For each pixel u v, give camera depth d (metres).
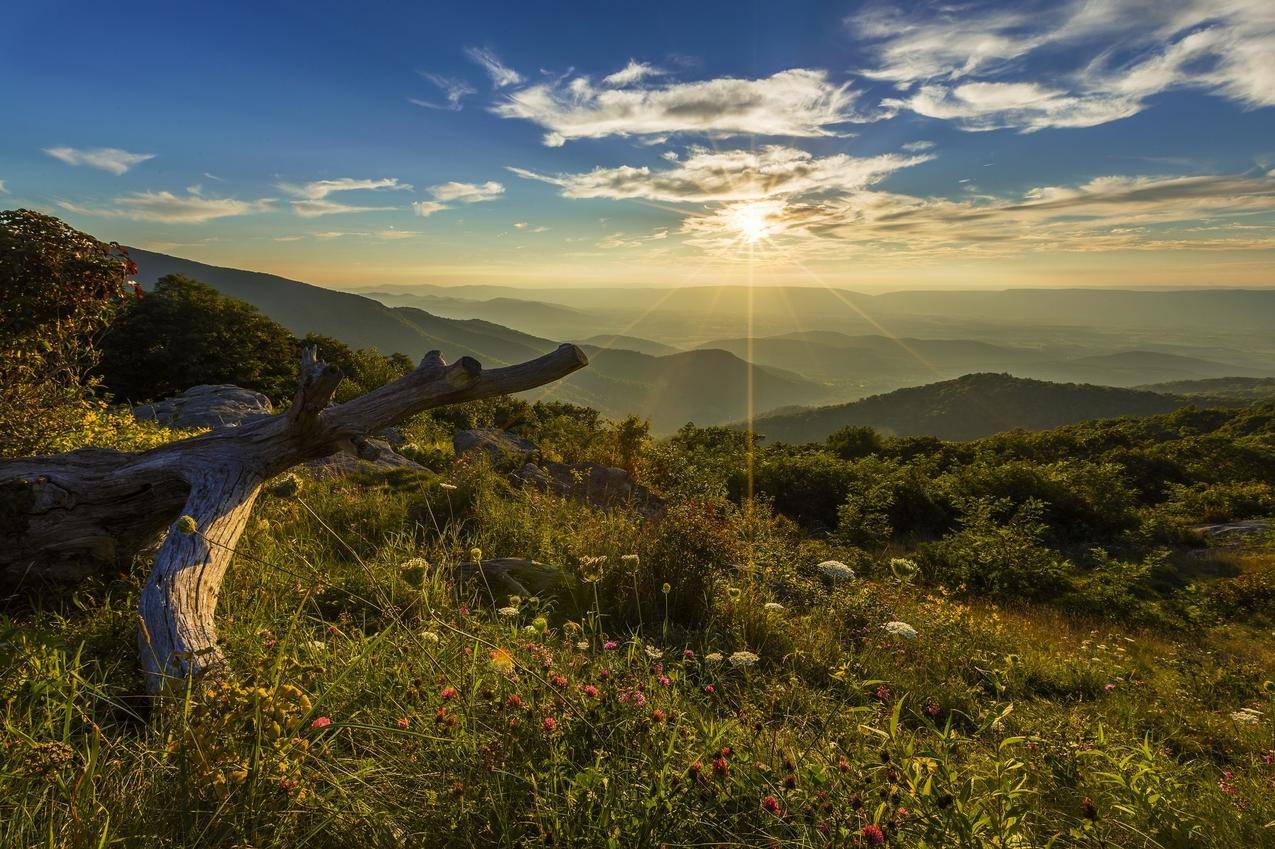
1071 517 20.64
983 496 19.95
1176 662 7.66
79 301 5.02
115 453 3.93
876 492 18.80
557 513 7.59
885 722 2.80
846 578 3.78
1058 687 5.98
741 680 3.46
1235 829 2.46
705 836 1.62
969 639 5.95
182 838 1.42
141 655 2.49
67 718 1.71
